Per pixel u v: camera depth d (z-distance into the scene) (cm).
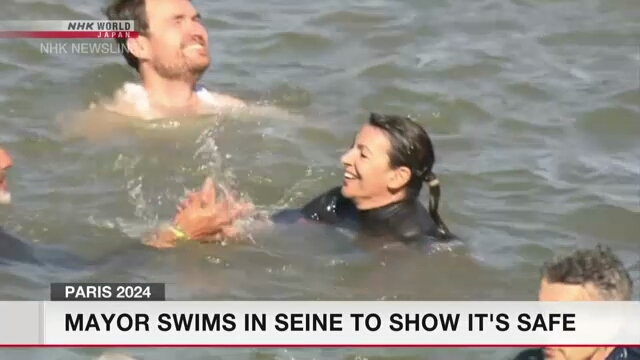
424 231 1325
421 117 1659
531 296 1245
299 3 2009
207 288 1238
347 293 1240
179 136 1585
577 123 1655
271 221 1355
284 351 1150
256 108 1669
